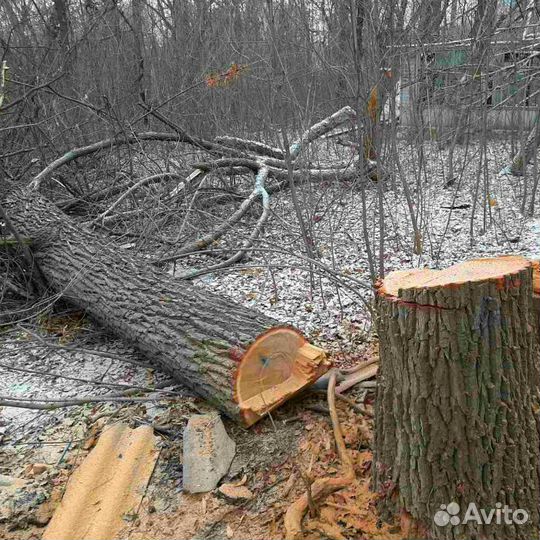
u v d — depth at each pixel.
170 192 4.69
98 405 2.41
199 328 2.38
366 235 2.70
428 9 3.10
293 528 1.62
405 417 1.49
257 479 1.91
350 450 1.93
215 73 4.81
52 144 4.84
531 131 5.00
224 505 1.82
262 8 3.09
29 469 2.06
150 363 2.75
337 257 3.86
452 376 1.40
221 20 5.94
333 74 3.05
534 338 1.52
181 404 2.35
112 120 5.04
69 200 4.85
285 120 3.33
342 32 2.69
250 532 1.71
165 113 5.71
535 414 1.55
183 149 5.62
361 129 2.60
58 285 3.25
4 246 3.43
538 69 4.51
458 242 3.97
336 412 2.12
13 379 2.71
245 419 2.10
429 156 5.33
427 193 5.00
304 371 2.18
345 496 1.72
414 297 1.40
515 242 3.87
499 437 1.43
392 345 1.49
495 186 5.11
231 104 5.57
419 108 3.94
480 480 1.45
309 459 1.94
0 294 3.50
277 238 4.32
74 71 5.45
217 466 1.94
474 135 5.73
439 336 1.38
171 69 6.29
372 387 2.27
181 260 4.12
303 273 3.66
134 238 4.37
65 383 2.64
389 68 2.65
